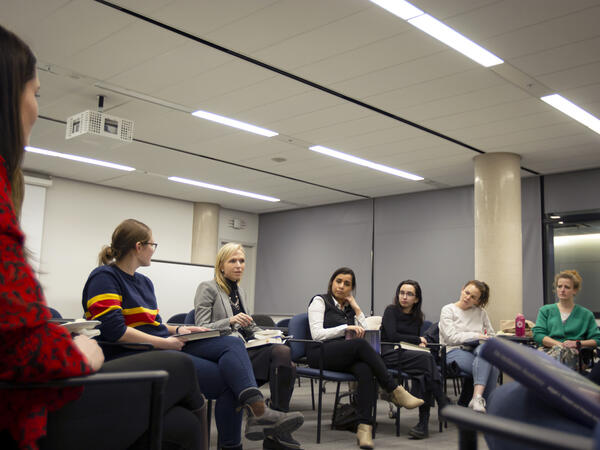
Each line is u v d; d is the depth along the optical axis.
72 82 5.50
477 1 3.88
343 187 9.85
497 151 7.39
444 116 6.14
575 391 0.69
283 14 4.12
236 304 3.37
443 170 8.45
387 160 8.00
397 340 4.62
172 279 8.31
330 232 11.20
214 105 6.03
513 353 0.72
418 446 3.74
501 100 5.64
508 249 7.25
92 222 9.95
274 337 3.28
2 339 0.82
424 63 4.87
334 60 4.85
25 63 0.94
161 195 10.92
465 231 9.32
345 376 3.74
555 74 5.01
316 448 3.56
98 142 5.85
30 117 0.97
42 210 9.25
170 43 4.64
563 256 8.26
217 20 4.23
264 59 4.87
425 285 9.69
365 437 3.60
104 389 1.21
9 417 0.90
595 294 7.93
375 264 10.41
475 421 0.64
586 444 0.53
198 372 2.59
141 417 1.28
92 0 4.00
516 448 0.75
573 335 4.75
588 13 3.99
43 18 4.27
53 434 1.13
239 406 2.62
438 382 4.20
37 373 0.86
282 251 11.99
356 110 6.05
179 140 7.38
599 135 6.66
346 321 4.24
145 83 5.48
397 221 10.24
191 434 1.49
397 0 3.90
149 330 2.49
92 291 2.36
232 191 10.41
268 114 6.27
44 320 0.86
